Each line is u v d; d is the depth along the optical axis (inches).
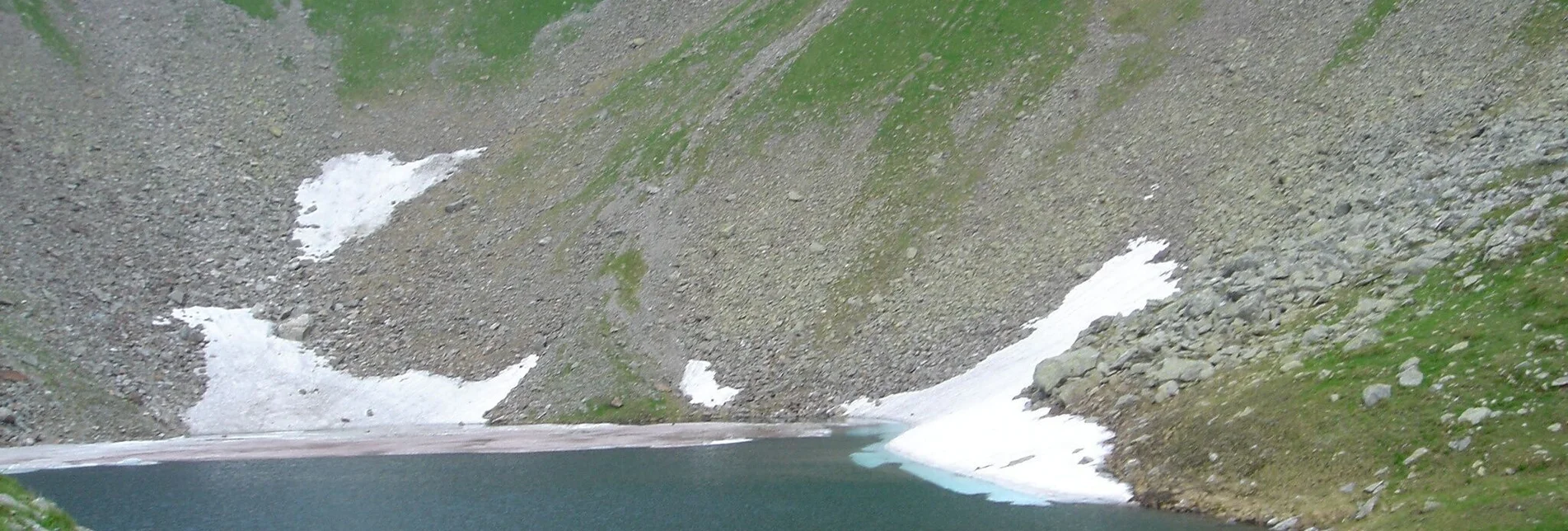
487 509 1453.0
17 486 994.1
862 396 2169.0
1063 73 3024.1
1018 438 1574.8
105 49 3722.9
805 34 3585.1
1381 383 1220.5
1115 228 2336.4
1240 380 1406.3
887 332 2305.6
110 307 2566.4
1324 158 2207.2
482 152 3479.3
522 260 2824.8
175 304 2655.0
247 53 3949.3
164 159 3248.0
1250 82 2677.2
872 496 1417.3
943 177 2748.5
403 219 3112.7
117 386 2337.6
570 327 2541.8
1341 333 1423.5
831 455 1750.7
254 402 2391.7
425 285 2795.3
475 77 3946.9
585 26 4160.9
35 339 2358.5
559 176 3189.0
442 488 1612.9
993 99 3004.4
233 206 3120.1
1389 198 1835.6
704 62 3644.2
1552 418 1048.2
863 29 3474.4
